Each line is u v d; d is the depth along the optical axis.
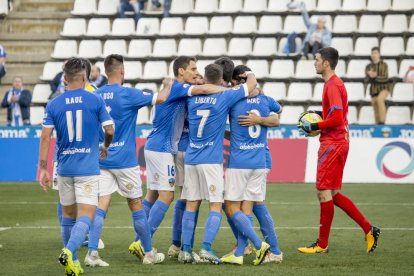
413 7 84.12
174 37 85.44
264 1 86.88
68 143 28.88
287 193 60.69
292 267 31.33
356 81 79.25
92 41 84.75
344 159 35.41
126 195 31.92
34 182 70.62
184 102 33.47
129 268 30.98
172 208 53.00
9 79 85.38
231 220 32.91
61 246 37.03
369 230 34.72
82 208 28.94
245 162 32.41
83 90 29.12
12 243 37.94
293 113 76.06
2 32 89.81
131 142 31.81
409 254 34.69
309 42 79.69
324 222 35.16
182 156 34.28
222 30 84.81
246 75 33.72
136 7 86.81
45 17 90.62
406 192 61.16
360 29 83.00
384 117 73.69
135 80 81.12
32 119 78.62
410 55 79.81
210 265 31.81
